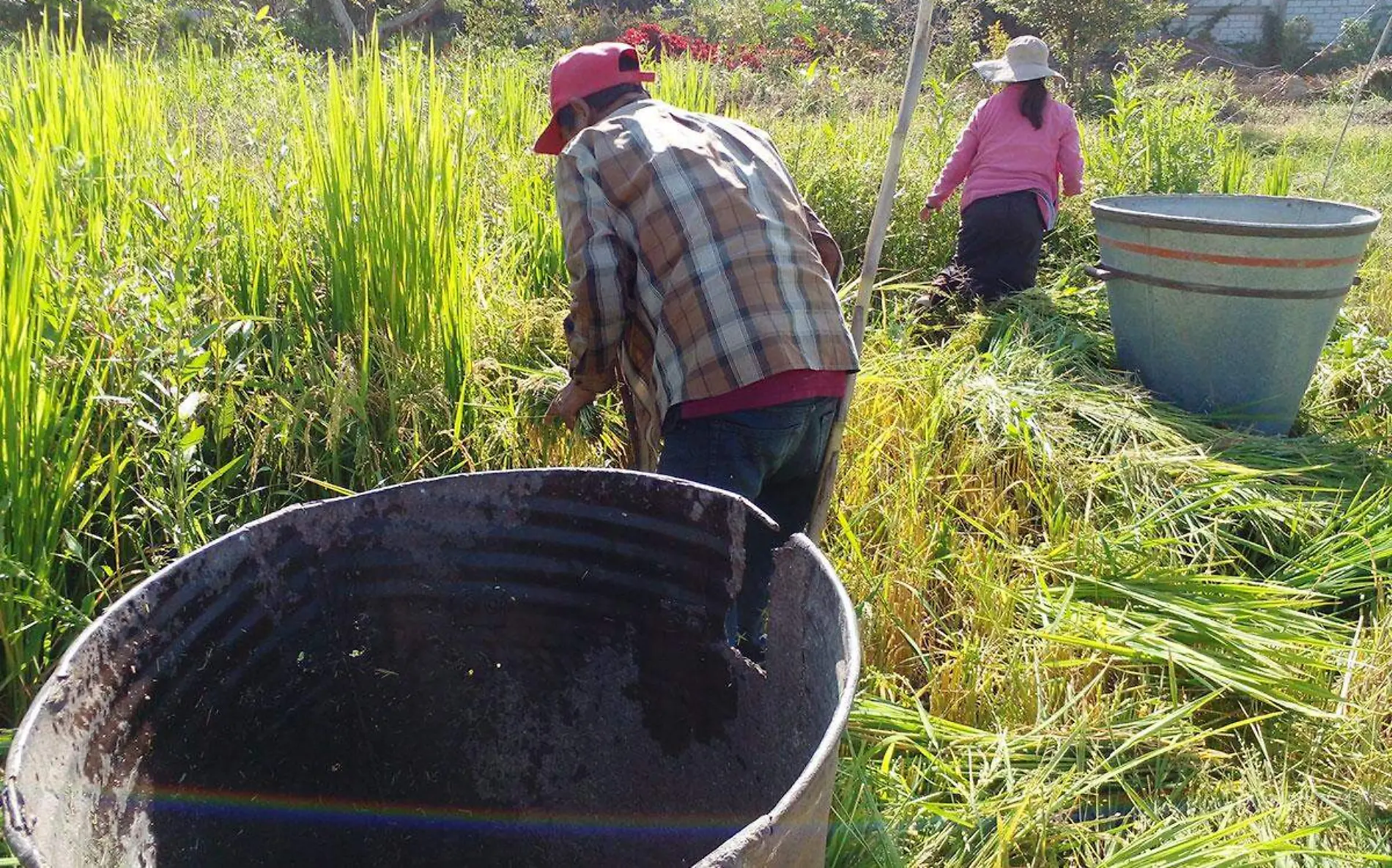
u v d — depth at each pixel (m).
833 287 2.57
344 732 1.79
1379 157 11.52
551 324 3.71
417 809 1.92
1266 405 4.23
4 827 1.04
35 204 2.55
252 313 3.19
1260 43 25.88
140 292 2.49
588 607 1.81
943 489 3.50
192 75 5.79
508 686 1.89
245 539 1.54
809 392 2.33
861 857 2.05
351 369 2.87
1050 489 3.48
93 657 1.31
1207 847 2.03
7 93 3.82
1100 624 2.71
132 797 1.37
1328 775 2.42
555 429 3.28
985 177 5.21
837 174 5.84
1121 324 4.50
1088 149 7.16
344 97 3.45
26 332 2.20
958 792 2.25
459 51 7.82
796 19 16.81
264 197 3.54
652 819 1.90
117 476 2.47
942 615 2.89
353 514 1.66
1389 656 2.67
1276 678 2.58
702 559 1.68
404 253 3.18
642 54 6.70
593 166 2.30
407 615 1.77
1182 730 2.42
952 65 13.34
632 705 1.86
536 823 1.97
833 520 3.10
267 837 1.70
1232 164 6.85
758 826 1.05
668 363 2.32
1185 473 3.58
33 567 2.22
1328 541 3.29
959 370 4.12
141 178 3.32
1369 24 24.41
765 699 1.64
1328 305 4.04
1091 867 2.07
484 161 4.65
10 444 2.15
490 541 1.77
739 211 2.29
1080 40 16.36
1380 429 4.23
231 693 1.57
